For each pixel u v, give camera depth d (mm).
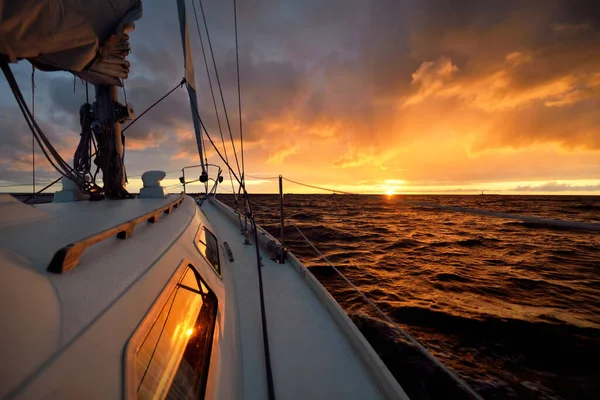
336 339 2932
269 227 22594
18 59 1818
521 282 10664
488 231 26219
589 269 12742
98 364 992
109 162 4004
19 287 992
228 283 3766
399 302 8289
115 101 3877
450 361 5473
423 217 39562
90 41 2143
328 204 63375
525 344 6172
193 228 3498
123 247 1831
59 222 2076
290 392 2266
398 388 2115
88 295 1231
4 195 1956
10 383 728
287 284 4227
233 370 2203
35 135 2371
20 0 1499
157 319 1508
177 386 1384
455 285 10086
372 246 16969
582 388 4879
